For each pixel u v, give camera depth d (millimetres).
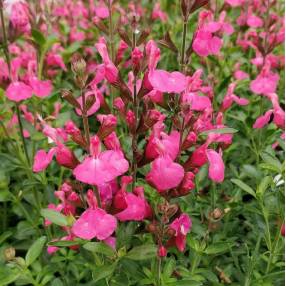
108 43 257
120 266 195
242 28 367
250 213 253
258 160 266
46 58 308
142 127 174
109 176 155
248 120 270
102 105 202
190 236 203
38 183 239
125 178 166
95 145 157
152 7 415
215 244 201
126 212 173
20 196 246
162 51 377
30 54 321
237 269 218
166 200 180
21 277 195
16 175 271
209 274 205
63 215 175
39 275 204
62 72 373
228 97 247
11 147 267
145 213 179
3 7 242
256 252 203
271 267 214
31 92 234
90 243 168
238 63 337
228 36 331
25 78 247
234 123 279
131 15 194
